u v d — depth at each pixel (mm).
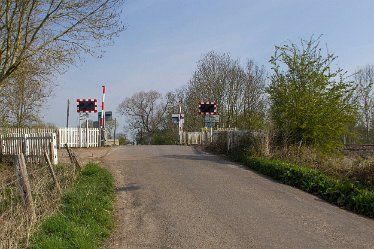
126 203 10156
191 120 49250
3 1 15125
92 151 22328
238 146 18609
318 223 8516
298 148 16578
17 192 8961
